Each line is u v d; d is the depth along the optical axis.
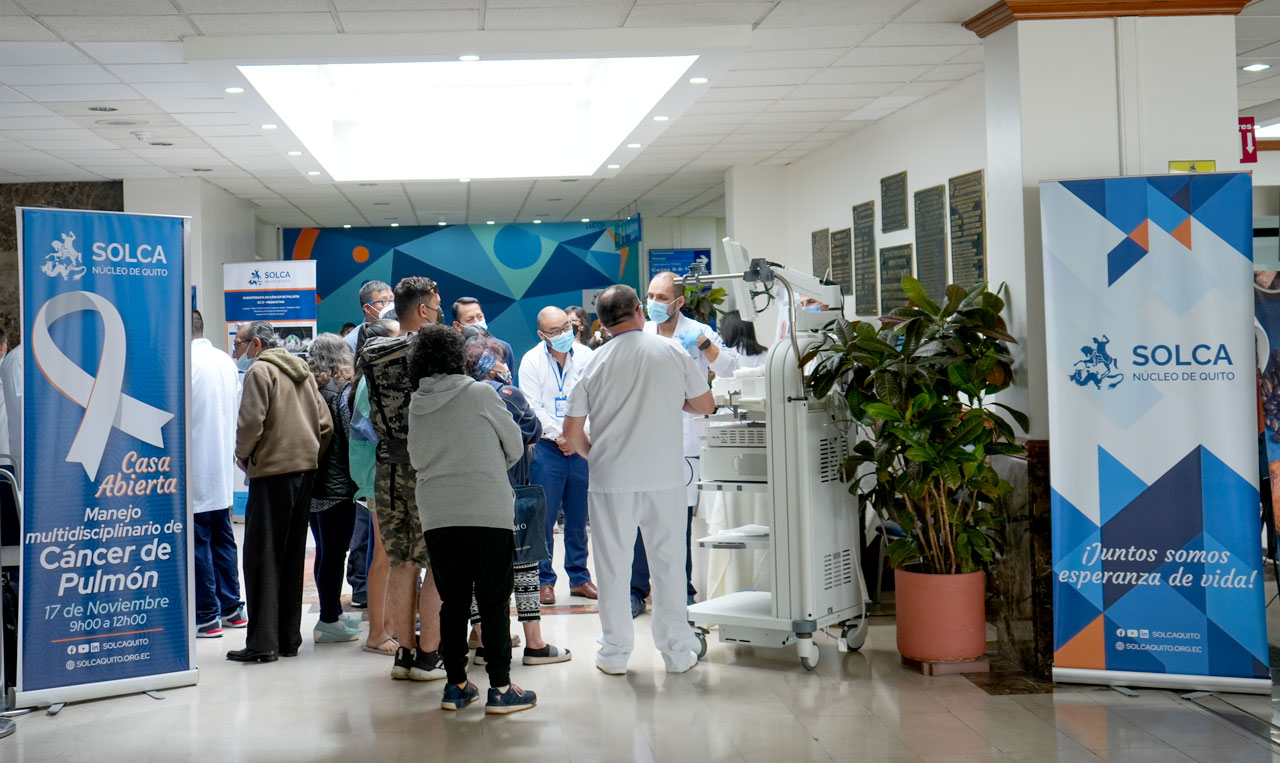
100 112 7.64
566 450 6.20
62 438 4.47
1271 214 9.88
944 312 4.76
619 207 14.62
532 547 4.94
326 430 5.34
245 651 5.14
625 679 4.72
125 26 5.51
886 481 4.82
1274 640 5.33
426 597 4.75
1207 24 4.82
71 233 4.48
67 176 10.52
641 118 7.93
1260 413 4.46
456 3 5.18
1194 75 4.83
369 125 10.35
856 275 9.62
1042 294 4.79
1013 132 4.91
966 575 4.77
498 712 4.23
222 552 5.91
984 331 4.68
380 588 5.31
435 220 15.69
